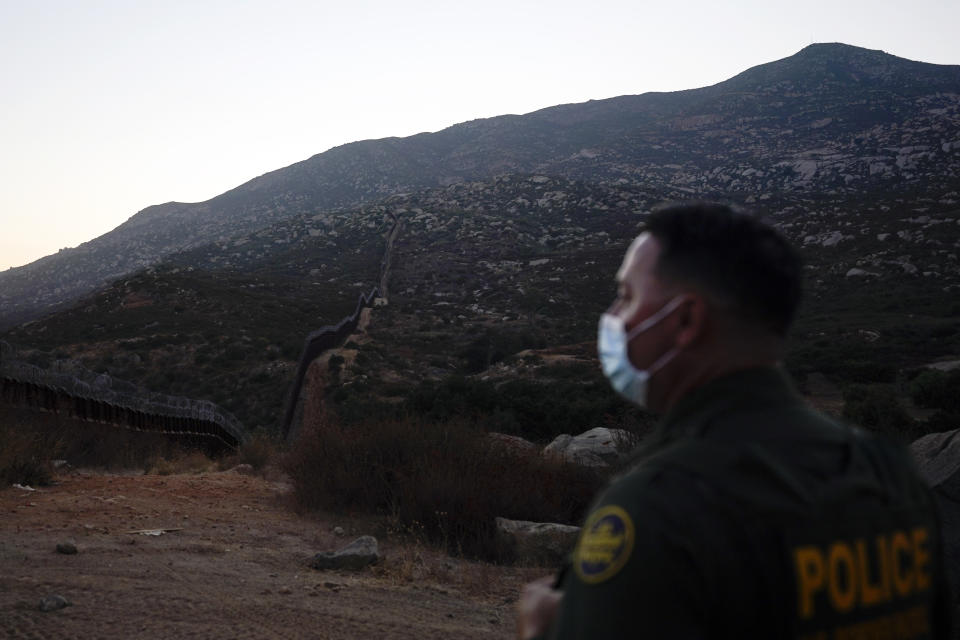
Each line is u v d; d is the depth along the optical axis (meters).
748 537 0.82
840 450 0.95
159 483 9.70
